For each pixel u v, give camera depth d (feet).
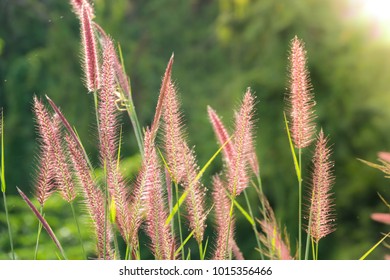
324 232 7.47
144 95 42.91
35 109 7.04
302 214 32.12
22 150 42.55
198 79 42.24
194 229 7.24
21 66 43.32
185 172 7.22
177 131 7.22
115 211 6.77
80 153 6.95
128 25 46.29
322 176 7.41
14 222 21.74
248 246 33.12
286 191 32.50
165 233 6.97
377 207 31.32
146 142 6.88
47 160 7.00
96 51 6.89
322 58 33.42
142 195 6.75
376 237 30.96
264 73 34.55
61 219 22.13
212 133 36.42
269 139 33.40
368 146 31.89
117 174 6.81
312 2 35.01
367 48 33.27
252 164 8.39
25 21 46.98
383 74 32.86
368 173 31.40
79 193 7.00
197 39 44.93
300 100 7.50
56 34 44.24
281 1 35.55
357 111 32.19
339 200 31.60
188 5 46.06
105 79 6.77
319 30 34.47
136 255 6.93
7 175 41.78
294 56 7.55
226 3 40.16
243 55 38.60
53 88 43.32
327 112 32.45
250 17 37.93
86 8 7.05
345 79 32.76
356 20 33.86
